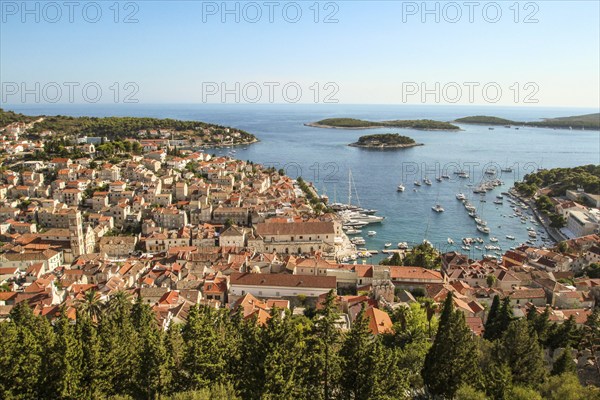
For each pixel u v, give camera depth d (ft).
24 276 621.31
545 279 572.51
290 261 623.77
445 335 266.36
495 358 285.84
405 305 423.64
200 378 241.76
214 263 643.45
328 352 240.94
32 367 246.88
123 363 264.72
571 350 365.81
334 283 533.55
